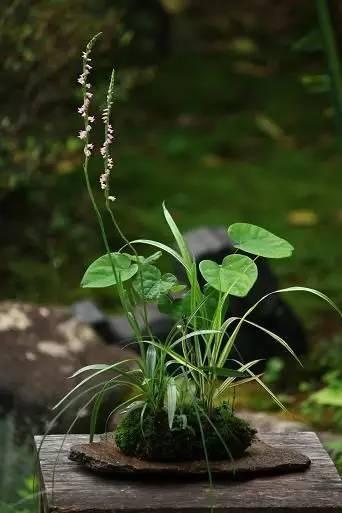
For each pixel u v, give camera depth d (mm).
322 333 9789
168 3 17703
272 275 9078
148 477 4594
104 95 10250
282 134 14273
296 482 4590
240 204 12219
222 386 4820
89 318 8953
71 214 11398
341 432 8055
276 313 9062
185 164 13273
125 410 4883
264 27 17391
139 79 13711
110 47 10453
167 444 4598
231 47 16594
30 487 6617
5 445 7359
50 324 8266
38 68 10039
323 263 10914
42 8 9914
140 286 4793
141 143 13812
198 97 15078
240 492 4492
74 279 10539
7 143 9977
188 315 4816
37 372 7699
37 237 11023
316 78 6852
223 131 14258
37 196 11133
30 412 7465
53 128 10430
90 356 7988
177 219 11703
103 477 4613
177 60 15898
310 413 8344
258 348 9000
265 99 15078
